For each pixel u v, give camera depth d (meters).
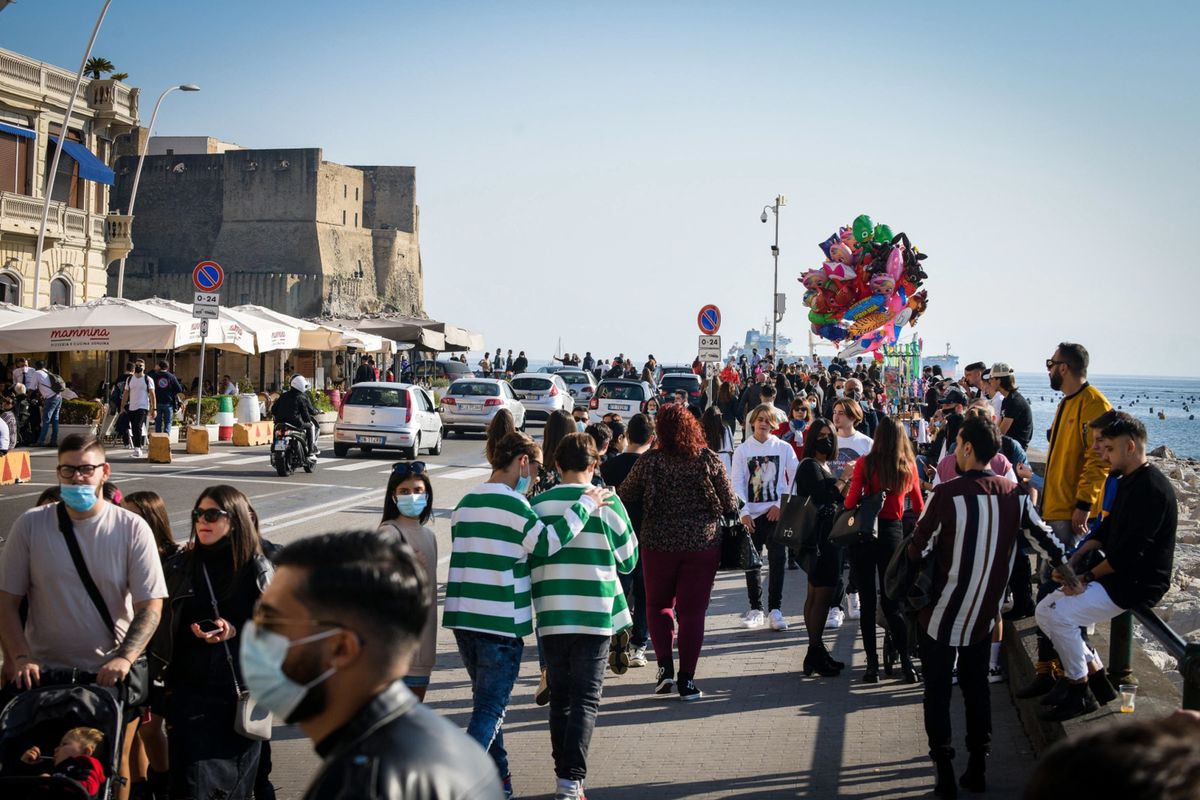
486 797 2.26
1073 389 7.74
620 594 6.58
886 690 8.70
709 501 8.35
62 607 5.32
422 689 6.23
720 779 6.75
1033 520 6.27
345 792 2.17
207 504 5.38
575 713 6.32
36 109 40.94
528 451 6.45
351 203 138.62
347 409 27.61
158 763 5.75
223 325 30.69
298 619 2.30
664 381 37.66
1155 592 6.11
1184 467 43.34
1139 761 1.69
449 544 15.01
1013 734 7.56
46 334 28.34
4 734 4.97
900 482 8.52
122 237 44.91
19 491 20.39
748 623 10.89
